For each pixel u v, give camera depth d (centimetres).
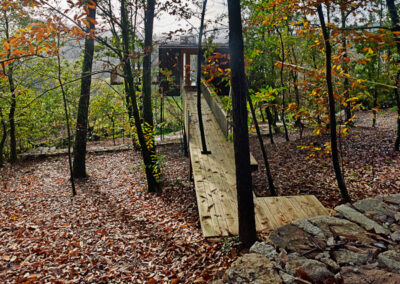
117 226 678
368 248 254
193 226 617
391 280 207
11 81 1317
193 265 446
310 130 1391
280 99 1179
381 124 1221
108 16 755
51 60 1376
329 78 538
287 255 258
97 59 1004
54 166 1327
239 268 247
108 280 454
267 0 677
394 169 733
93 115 1900
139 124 863
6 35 1272
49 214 787
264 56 1007
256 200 554
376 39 434
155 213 743
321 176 797
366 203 338
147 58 977
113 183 1074
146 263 494
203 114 1152
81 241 596
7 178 1181
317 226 300
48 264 506
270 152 1084
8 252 554
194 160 757
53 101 1764
